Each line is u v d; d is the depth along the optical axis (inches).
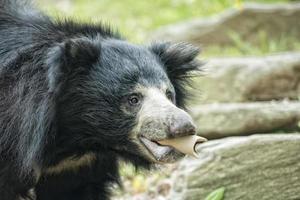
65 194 434.3
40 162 379.2
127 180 574.2
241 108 557.6
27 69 384.5
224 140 456.4
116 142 381.4
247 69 652.1
